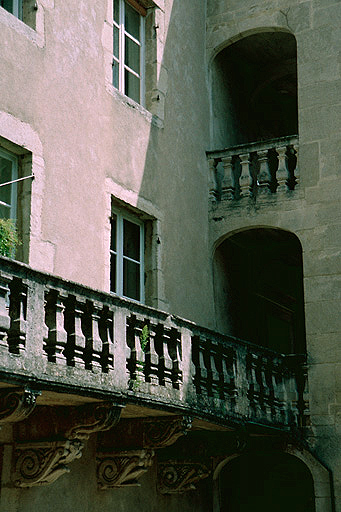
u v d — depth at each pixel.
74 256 11.48
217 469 13.93
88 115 12.16
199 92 15.10
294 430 13.43
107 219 12.25
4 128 10.66
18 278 8.62
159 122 13.82
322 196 14.02
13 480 10.17
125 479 11.28
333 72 14.34
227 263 15.27
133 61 13.88
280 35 15.73
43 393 9.12
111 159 12.52
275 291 17.17
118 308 9.94
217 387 11.66
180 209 14.02
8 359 8.39
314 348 13.62
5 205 10.86
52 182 11.28
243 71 16.83
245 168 14.66
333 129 14.15
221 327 14.75
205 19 15.65
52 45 11.63
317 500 13.15
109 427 9.84
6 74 10.80
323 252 13.83
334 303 13.61
